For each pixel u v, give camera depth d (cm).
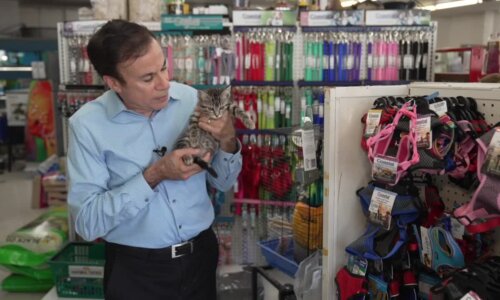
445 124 141
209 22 327
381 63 337
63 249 332
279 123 335
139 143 165
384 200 154
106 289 174
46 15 1105
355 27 331
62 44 351
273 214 320
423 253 155
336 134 170
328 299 179
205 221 180
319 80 336
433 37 338
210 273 187
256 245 339
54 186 543
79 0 1094
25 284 345
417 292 157
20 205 582
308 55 334
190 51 334
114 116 160
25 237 347
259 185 331
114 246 175
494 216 131
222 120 162
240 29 331
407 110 147
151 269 171
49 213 400
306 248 240
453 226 150
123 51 138
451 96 167
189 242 174
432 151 137
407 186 155
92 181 159
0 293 347
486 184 128
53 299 310
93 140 160
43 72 758
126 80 144
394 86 178
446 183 171
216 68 333
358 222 178
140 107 157
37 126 761
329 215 174
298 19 336
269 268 259
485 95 155
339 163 172
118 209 150
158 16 349
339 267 178
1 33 1052
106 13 347
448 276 133
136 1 346
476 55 329
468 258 150
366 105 173
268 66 334
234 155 173
